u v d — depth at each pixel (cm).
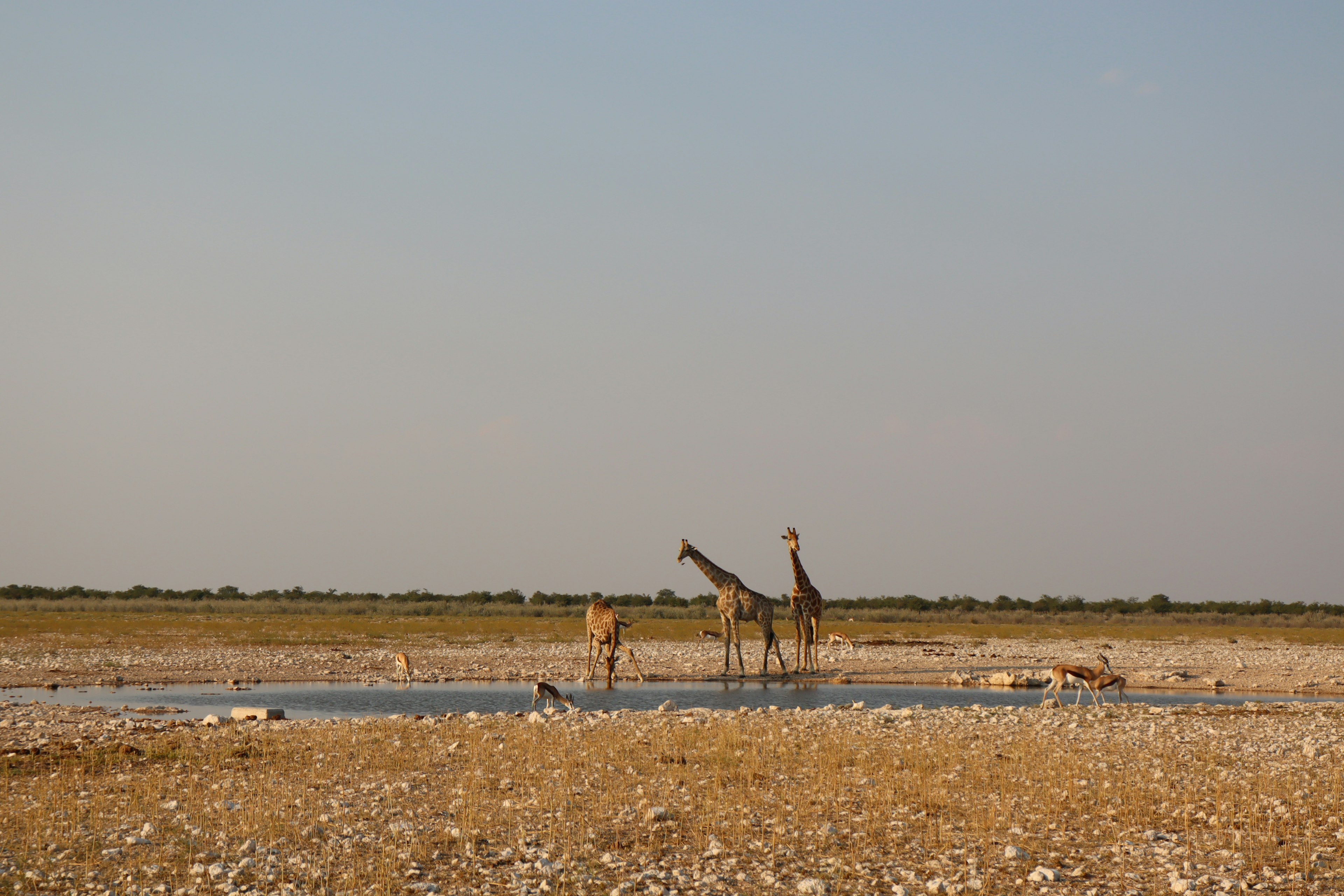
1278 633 7344
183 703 2800
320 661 4025
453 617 8419
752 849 1186
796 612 3928
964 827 1268
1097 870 1117
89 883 1006
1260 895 1026
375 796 1431
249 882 1019
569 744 1858
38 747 1822
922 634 6762
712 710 2550
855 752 1788
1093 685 2655
